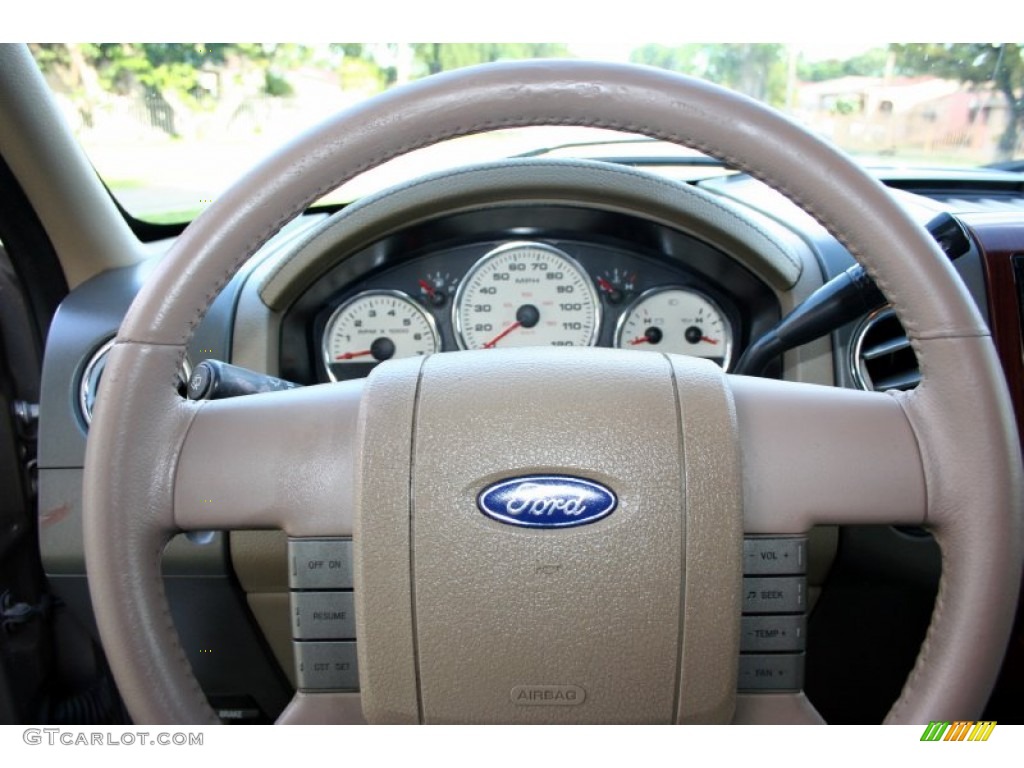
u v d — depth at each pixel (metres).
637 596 0.72
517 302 1.57
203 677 1.36
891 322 1.26
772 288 1.41
